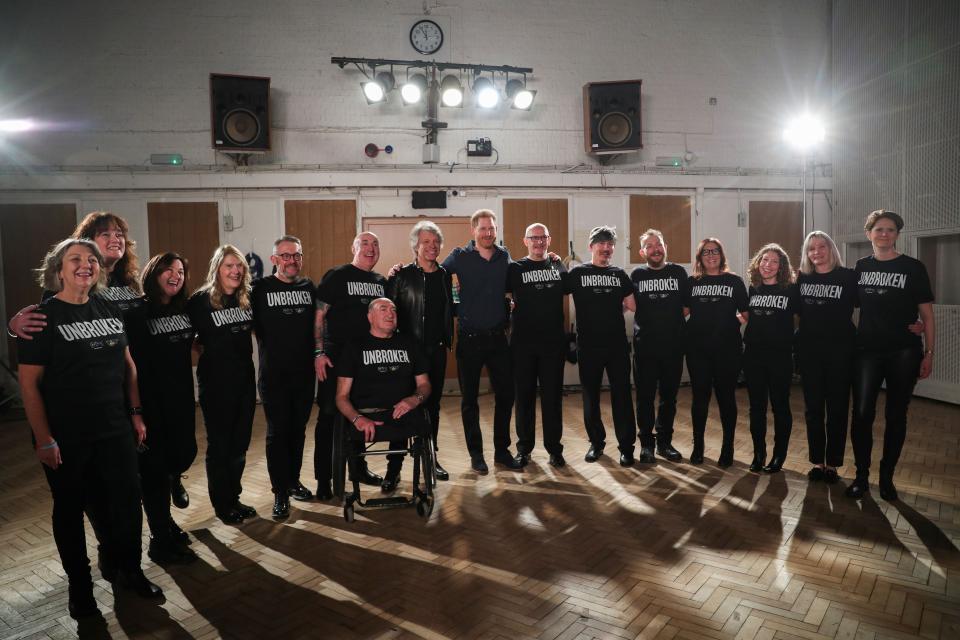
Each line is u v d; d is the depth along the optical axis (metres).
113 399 2.34
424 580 2.59
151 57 6.99
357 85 7.25
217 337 3.08
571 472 4.04
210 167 7.05
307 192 7.16
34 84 6.86
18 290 6.88
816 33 7.93
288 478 3.39
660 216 7.69
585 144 7.42
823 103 7.98
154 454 2.78
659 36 7.69
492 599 2.42
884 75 7.06
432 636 2.17
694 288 4.11
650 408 4.23
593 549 2.86
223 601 2.45
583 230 7.56
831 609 2.30
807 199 7.96
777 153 7.94
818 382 3.66
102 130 6.96
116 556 2.52
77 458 2.25
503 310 4.06
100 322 2.32
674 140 7.76
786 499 3.47
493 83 7.44
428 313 3.78
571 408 6.39
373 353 3.28
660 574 2.60
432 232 3.77
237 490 3.31
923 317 3.31
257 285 3.36
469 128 7.44
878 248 3.45
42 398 2.18
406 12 7.29
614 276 4.14
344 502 3.22
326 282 3.47
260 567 2.74
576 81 7.58
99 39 6.92
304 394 3.43
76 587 2.34
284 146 7.18
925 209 6.51
